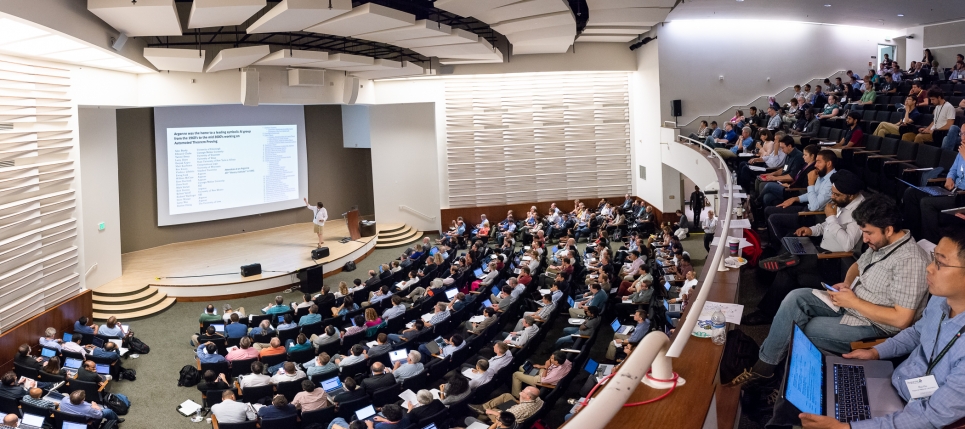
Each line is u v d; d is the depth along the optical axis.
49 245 14.58
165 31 12.44
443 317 13.40
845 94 18.73
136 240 21.36
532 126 25.25
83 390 10.53
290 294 18.45
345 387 10.79
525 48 21.03
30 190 13.97
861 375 3.43
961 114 12.59
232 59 13.86
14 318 13.36
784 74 22.11
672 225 21.95
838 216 5.99
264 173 23.39
